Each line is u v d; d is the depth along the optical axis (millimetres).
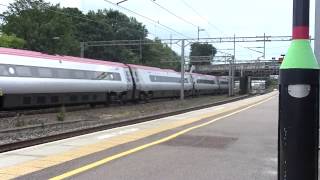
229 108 39688
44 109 35688
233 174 9500
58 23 85688
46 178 8766
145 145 13727
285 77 4035
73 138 15648
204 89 84375
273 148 13469
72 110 36219
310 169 4012
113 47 102875
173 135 16609
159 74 58500
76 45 88312
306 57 3998
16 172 9344
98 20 104312
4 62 28828
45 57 33156
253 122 23344
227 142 14828
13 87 29188
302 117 3979
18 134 18984
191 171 9766
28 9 85562
